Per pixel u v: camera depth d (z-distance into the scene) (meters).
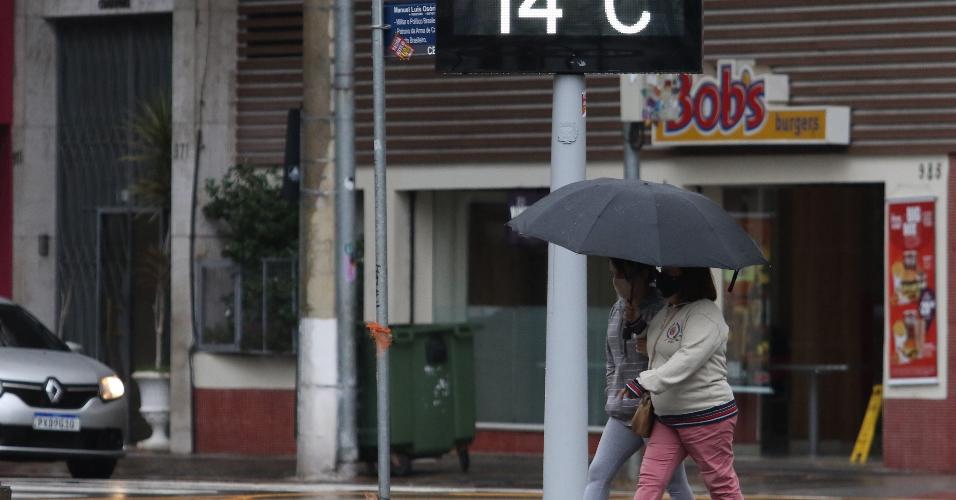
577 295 21.91
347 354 38.78
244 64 48.12
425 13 31.92
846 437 46.69
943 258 41.38
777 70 42.84
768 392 45.06
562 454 21.91
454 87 45.97
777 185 44.06
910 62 41.75
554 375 21.95
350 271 38.84
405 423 39.19
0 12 52.16
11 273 52.28
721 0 43.28
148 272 50.44
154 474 41.06
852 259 45.97
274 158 47.84
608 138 44.44
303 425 38.97
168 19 50.72
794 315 46.53
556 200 20.66
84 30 51.75
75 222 51.91
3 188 52.31
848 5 42.28
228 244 48.19
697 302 21.22
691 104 42.59
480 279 47.34
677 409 21.25
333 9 38.75
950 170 41.38
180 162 48.53
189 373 48.34
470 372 41.12
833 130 41.50
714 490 21.48
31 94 52.12
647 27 21.56
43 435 36.84
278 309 47.00
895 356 41.97
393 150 46.44
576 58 21.61
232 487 36.50
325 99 38.78
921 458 41.62
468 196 47.34
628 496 33.91
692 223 20.23
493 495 34.38
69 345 41.19
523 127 45.34
